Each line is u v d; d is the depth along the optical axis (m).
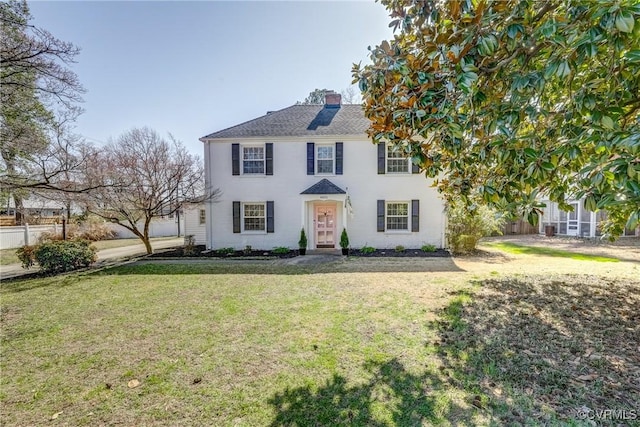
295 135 12.40
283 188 12.59
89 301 5.77
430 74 2.91
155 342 3.88
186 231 16.05
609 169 2.25
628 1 2.03
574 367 2.99
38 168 8.32
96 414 2.52
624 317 4.27
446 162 4.00
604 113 2.43
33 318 4.87
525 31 2.73
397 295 5.62
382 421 2.31
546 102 3.34
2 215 17.19
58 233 15.76
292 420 2.36
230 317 4.70
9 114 8.66
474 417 2.32
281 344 3.70
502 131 2.84
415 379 2.86
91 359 3.47
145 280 7.43
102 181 9.78
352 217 12.44
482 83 3.09
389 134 3.50
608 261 9.27
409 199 12.25
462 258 10.23
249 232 12.72
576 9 2.30
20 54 7.79
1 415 2.53
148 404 2.63
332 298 5.54
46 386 2.95
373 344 3.63
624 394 2.55
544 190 3.44
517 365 3.05
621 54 2.44
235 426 2.32
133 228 12.25
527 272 7.50
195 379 2.99
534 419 2.27
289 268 8.65
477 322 4.19
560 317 4.30
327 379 2.92
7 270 9.47
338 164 12.38
